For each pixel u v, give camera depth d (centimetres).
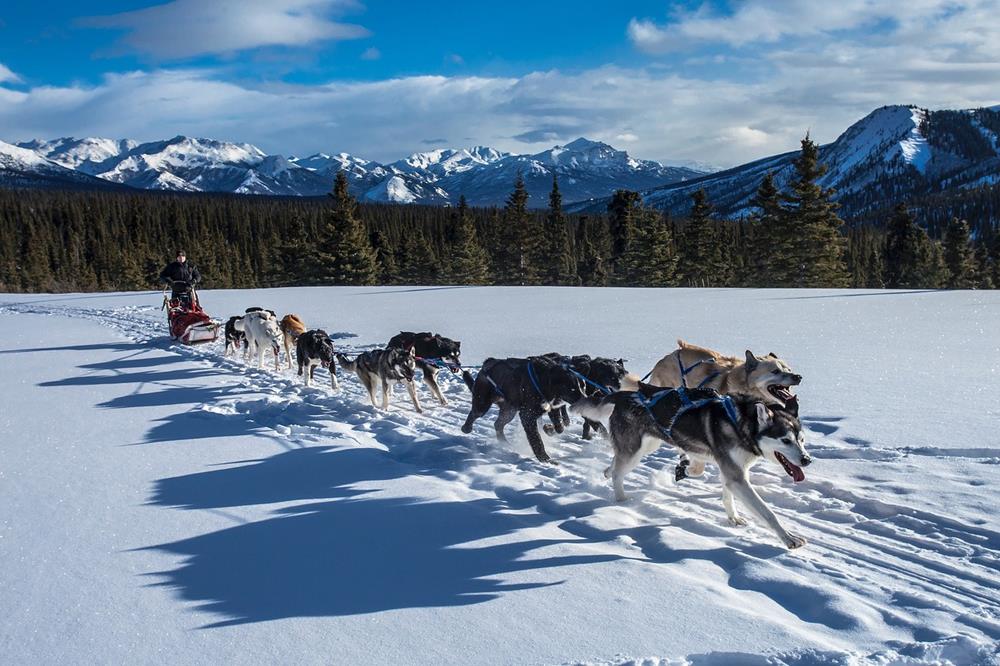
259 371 1372
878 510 553
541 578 464
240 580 473
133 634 405
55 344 1842
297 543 533
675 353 808
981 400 808
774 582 441
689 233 6078
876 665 346
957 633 369
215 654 382
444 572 478
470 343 1477
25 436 884
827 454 690
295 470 721
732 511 559
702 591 436
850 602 410
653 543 518
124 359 1557
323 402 1070
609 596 435
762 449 527
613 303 2312
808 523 545
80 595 454
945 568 454
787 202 5044
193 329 1722
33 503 629
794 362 1102
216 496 645
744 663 357
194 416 987
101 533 557
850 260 7562
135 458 775
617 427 622
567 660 365
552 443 830
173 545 532
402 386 1203
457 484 676
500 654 374
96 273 9494
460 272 6888
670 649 371
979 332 1339
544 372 756
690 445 575
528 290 3209
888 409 797
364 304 2591
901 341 1256
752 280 5534
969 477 590
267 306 2636
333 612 426
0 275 9019
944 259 6334
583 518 570
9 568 495
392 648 383
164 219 11750
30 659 382
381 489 656
